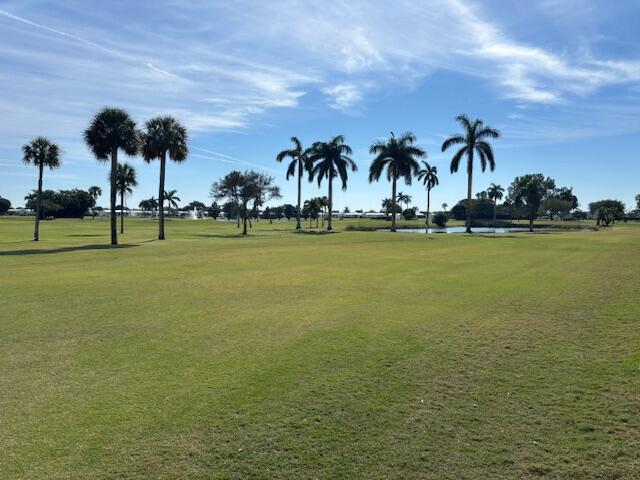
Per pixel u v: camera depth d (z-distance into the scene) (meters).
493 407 5.38
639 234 47.00
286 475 4.09
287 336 8.31
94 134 33.03
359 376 6.35
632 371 6.46
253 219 137.75
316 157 59.94
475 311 10.30
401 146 55.38
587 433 4.78
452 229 75.75
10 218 113.94
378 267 18.27
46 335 8.33
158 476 4.05
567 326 8.94
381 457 4.36
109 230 58.44
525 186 73.56
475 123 52.41
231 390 5.85
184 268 17.84
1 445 4.51
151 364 6.82
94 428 4.85
